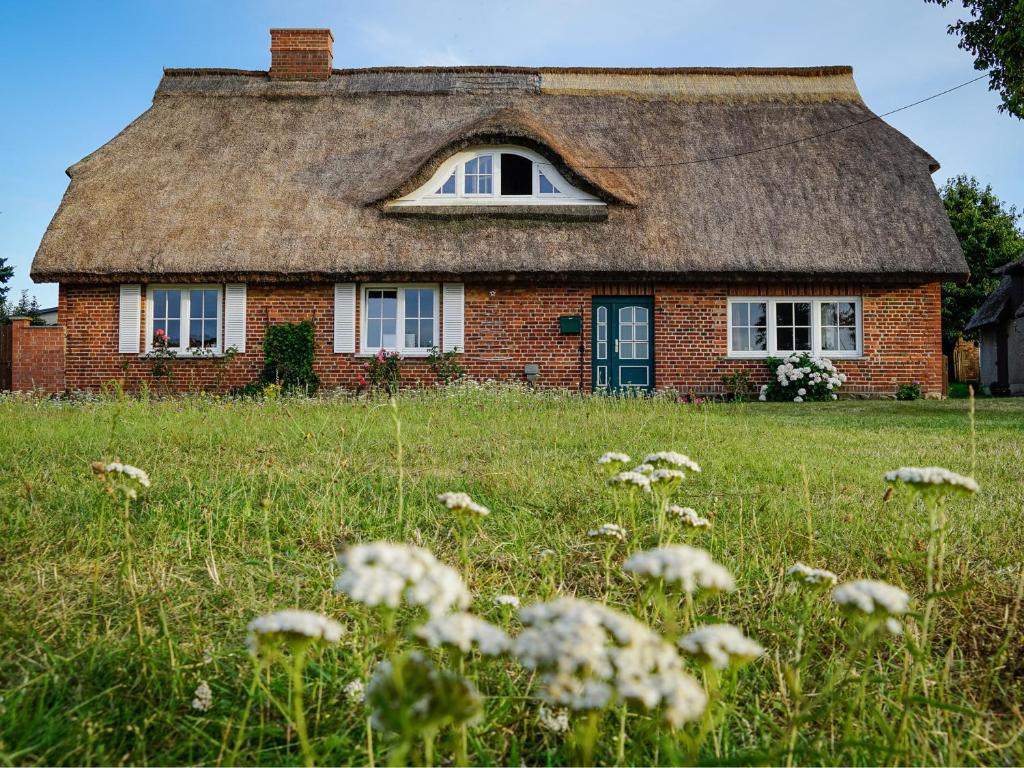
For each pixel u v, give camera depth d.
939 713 1.81
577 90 18.11
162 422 7.02
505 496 4.09
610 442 6.35
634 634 0.92
